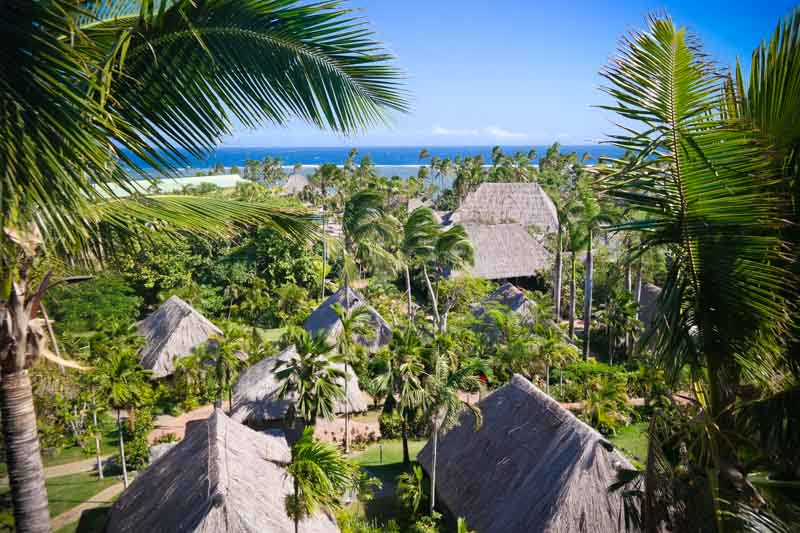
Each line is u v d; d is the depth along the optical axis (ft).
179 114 16.96
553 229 217.15
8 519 52.26
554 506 46.39
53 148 10.22
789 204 16.84
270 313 144.05
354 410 85.20
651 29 15.83
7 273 16.26
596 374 98.17
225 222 20.92
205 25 16.02
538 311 119.14
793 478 17.83
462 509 55.36
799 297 17.06
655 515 19.21
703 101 15.60
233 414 81.46
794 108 16.57
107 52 15.65
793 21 16.24
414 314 141.79
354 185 280.10
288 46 17.01
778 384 17.53
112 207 18.48
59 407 70.59
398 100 18.58
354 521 56.85
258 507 45.75
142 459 72.90
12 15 9.95
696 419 19.30
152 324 109.19
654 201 17.67
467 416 65.10
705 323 18.01
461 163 447.83
